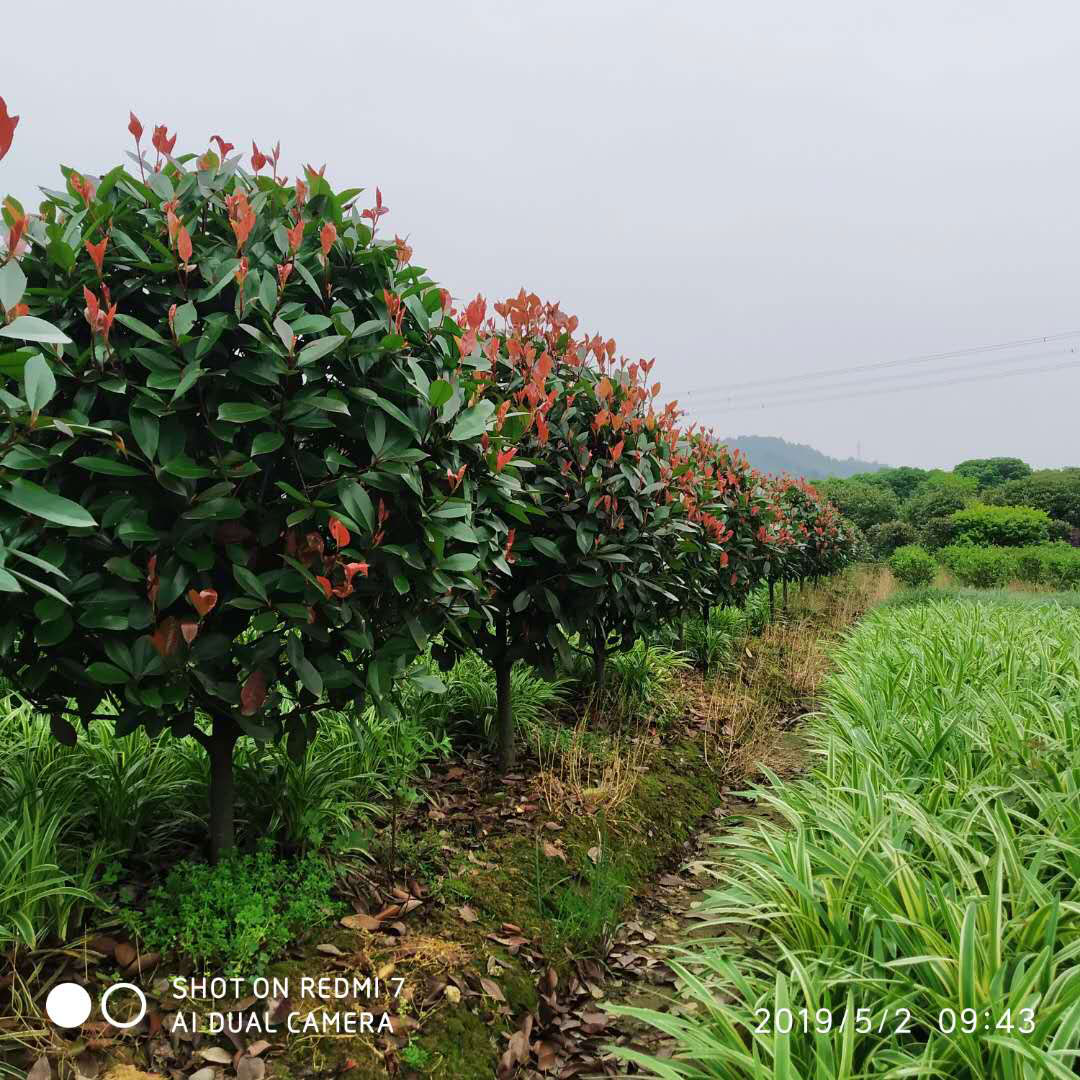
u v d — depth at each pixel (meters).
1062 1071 1.73
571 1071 2.55
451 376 3.00
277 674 2.62
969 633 6.32
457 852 3.47
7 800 2.79
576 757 4.33
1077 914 2.52
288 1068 2.22
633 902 3.58
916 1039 2.25
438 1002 2.59
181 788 3.18
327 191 2.81
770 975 2.61
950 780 3.56
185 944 2.42
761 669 7.70
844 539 15.02
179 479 2.32
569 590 4.34
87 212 2.44
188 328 2.30
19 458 1.96
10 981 2.19
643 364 5.53
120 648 2.30
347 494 2.51
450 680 4.84
